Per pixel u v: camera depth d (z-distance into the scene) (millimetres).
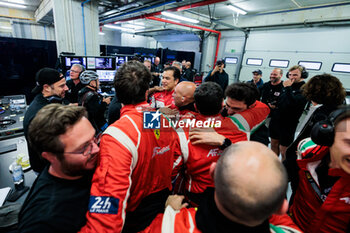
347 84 4746
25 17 7824
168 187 792
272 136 2283
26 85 3846
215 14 6863
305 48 5391
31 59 3869
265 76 6453
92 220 487
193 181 820
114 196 498
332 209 624
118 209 496
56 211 499
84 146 548
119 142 568
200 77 5922
